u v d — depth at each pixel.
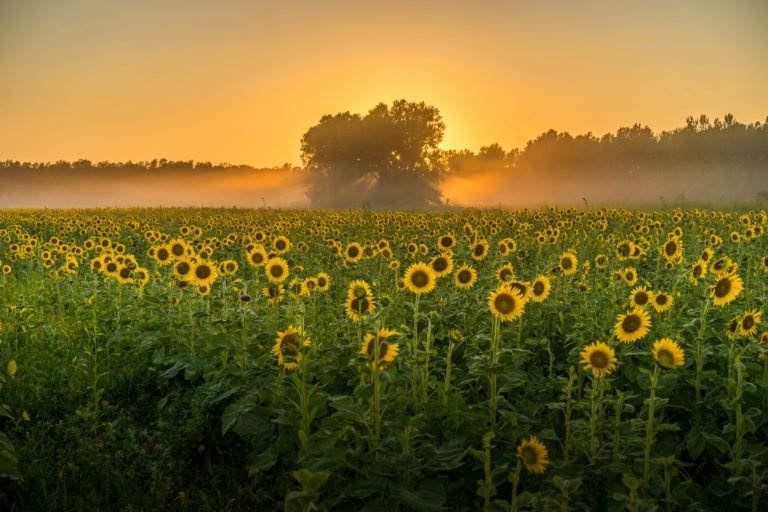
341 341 7.56
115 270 10.29
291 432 5.81
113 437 6.17
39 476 5.65
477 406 5.95
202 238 21.66
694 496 5.16
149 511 5.48
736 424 5.30
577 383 6.88
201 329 8.15
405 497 4.52
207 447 6.49
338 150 117.56
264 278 12.99
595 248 15.09
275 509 5.46
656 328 7.42
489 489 4.47
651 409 5.01
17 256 15.58
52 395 7.22
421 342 7.03
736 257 13.16
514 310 6.04
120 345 8.38
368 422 5.36
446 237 10.02
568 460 5.50
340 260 13.28
